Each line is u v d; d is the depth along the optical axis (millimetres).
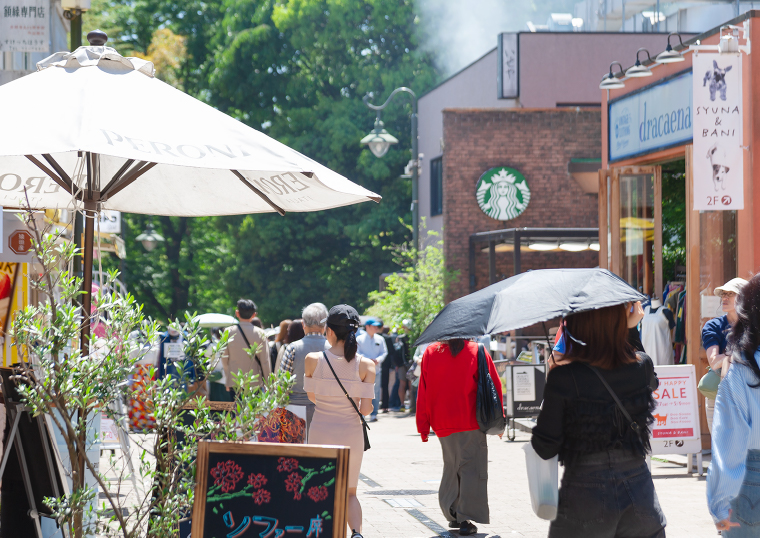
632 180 12789
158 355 9094
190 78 40562
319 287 36219
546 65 23172
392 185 35000
